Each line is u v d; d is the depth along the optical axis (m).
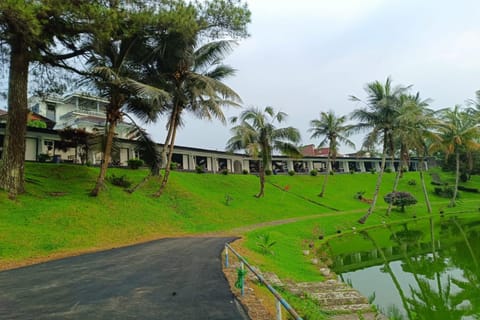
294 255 13.35
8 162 14.62
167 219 18.36
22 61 14.99
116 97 17.89
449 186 46.91
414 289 9.34
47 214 13.52
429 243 17.25
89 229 13.52
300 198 35.34
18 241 10.53
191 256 9.70
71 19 12.93
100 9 12.61
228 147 30.69
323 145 40.12
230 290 6.01
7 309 4.96
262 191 31.89
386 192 45.31
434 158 67.38
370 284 9.94
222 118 21.48
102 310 4.89
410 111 24.91
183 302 5.27
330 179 48.28
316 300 7.27
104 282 6.62
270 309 5.19
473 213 31.31
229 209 24.81
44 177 19.81
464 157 51.09
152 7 14.94
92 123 34.59
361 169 66.31
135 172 28.00
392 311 7.58
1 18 11.36
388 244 17.38
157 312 4.79
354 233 21.83
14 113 15.00
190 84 21.41
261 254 11.48
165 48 18.77
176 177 30.17
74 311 4.85
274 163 58.66
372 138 25.22
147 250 10.88
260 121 29.89
